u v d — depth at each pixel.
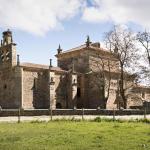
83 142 18.77
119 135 22.14
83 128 27.36
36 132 24.00
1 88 74.94
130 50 76.81
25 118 41.34
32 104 71.94
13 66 72.19
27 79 71.88
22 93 70.06
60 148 16.69
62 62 89.62
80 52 85.62
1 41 77.06
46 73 75.12
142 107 76.19
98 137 21.02
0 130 25.55
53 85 74.69
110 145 17.58
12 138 20.34
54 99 74.62
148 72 75.75
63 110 49.75
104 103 77.06
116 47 77.38
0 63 75.94
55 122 35.12
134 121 37.19
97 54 82.00
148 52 75.69
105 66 84.75
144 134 22.77
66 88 79.12
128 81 78.00
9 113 44.69
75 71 84.50
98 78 80.06
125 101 74.38
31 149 16.39
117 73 80.88
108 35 78.44
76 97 79.25
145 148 16.58
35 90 73.06
